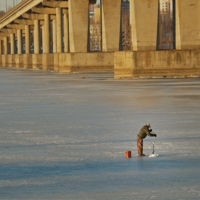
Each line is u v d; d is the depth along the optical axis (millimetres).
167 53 170875
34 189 30375
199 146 46312
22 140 51531
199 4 174625
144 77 171375
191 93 107875
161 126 60312
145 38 173750
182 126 60000
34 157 41812
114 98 99875
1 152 44500
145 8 172750
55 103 92375
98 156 41844
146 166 37062
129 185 31094
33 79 192375
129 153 41156
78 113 75562
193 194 28812
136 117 69562
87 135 54188
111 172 35156
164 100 93625
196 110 76938
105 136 53250
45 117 71375
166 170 35500
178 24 175750
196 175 33750
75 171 35750
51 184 31672
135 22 172875
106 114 73688
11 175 34531
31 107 86000
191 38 175250
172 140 49938
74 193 29250
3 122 66625
